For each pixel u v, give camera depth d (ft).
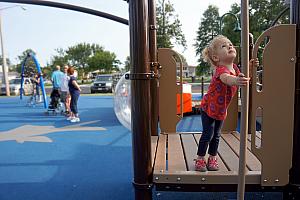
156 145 11.85
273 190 8.20
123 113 21.01
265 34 7.66
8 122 30.83
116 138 21.45
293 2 7.60
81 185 12.31
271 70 7.72
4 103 52.75
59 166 15.01
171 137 13.35
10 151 18.45
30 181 12.93
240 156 6.31
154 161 9.50
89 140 21.02
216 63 8.50
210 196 10.92
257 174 8.17
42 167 14.90
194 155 10.25
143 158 8.09
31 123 29.68
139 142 8.07
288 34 7.57
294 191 7.91
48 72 201.16
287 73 7.70
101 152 17.61
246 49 5.99
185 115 32.42
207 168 8.79
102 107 42.37
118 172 13.87
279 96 7.79
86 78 231.50
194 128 25.22
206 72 126.00
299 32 7.52
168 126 14.26
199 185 8.34
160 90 14.07
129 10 7.73
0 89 80.94
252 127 7.97
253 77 7.84
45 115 35.53
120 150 17.97
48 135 23.20
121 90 20.98
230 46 8.27
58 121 30.48
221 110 8.41
